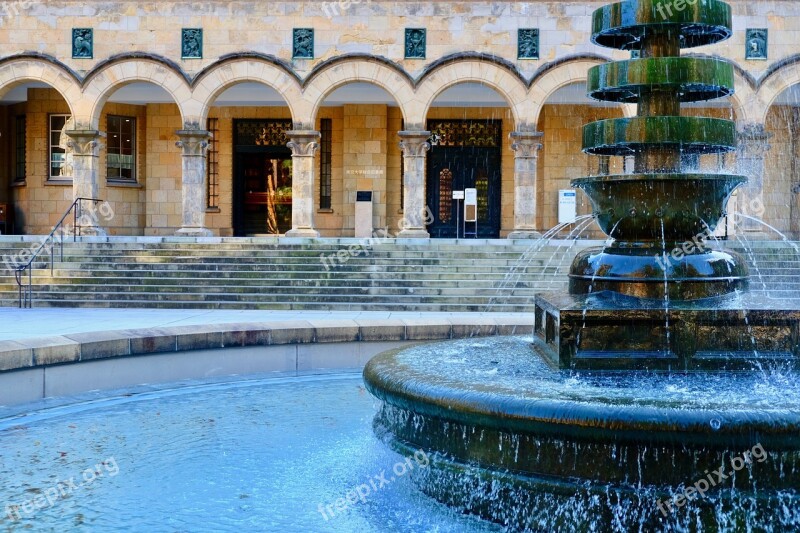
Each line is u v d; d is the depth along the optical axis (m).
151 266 23.22
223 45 28.80
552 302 8.30
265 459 8.38
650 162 8.73
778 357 7.62
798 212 32.56
